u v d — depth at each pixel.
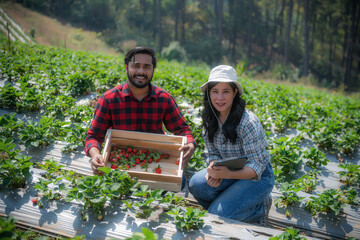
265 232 2.31
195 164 3.57
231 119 2.36
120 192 2.49
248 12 41.50
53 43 26.95
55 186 2.59
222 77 2.26
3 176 2.48
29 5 33.94
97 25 35.84
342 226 2.84
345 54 39.41
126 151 3.12
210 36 37.19
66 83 5.68
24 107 4.41
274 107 5.97
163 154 3.16
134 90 2.81
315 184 3.43
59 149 3.46
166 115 3.09
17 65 6.36
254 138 2.38
